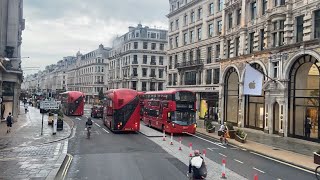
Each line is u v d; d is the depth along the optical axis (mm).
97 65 124562
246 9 40938
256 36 38438
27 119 47531
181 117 33156
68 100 58719
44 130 34156
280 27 34031
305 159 21250
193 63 57062
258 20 38062
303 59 31109
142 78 94562
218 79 50062
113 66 112688
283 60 33156
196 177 12320
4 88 42031
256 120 38625
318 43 28500
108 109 38188
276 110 34969
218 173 16891
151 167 17984
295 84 32344
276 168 18812
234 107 43750
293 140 30328
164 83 96750
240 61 41250
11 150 22344
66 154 21500
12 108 43594
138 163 19031
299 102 31781
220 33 50250
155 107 38344
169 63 68750
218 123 46344
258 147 25891
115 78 108938
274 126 34938
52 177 15109
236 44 43688
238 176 16359
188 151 23625
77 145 25594
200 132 35750
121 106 33812
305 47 30031
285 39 32969
